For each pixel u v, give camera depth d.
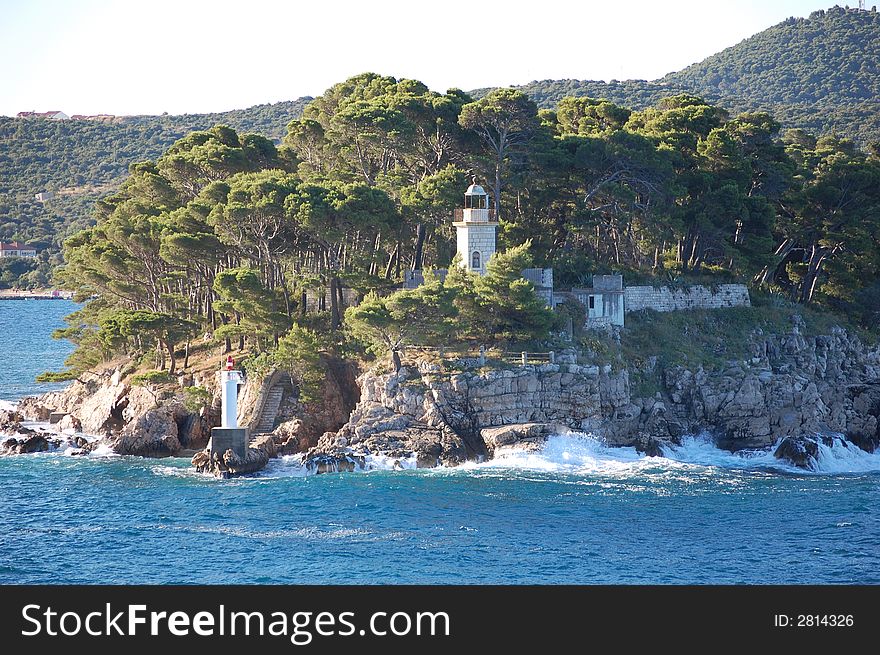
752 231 169.50
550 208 163.25
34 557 92.12
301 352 131.25
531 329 133.12
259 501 107.69
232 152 163.62
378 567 89.62
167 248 147.00
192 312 156.75
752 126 176.75
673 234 162.62
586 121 172.75
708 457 130.50
